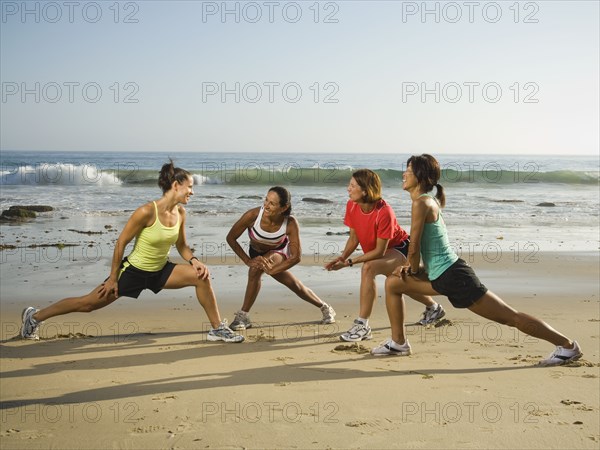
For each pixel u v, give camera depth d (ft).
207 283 18.95
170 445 11.16
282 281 21.56
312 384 14.62
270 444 11.20
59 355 17.31
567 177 107.65
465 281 15.97
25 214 54.19
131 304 24.59
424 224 15.98
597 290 28.02
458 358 17.02
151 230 17.80
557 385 14.53
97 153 333.83
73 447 11.09
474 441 11.37
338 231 47.16
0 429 11.88
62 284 28.17
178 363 16.53
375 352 17.35
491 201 74.38
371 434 11.66
